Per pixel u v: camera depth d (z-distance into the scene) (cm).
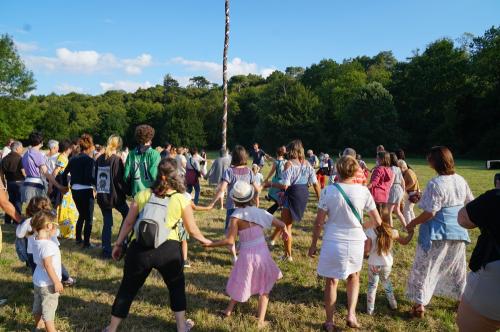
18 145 859
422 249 451
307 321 457
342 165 422
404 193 820
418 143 5859
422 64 6019
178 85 12225
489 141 4825
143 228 365
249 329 428
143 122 7675
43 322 417
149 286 548
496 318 279
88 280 572
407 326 446
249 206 439
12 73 5066
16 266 624
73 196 719
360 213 414
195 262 658
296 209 635
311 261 668
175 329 435
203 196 1399
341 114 6181
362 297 523
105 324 443
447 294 464
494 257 278
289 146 650
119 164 657
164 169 387
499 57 5200
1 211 1066
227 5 1515
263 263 432
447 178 438
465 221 292
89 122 7638
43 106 8181
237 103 7738
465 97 5316
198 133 7231
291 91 6462
